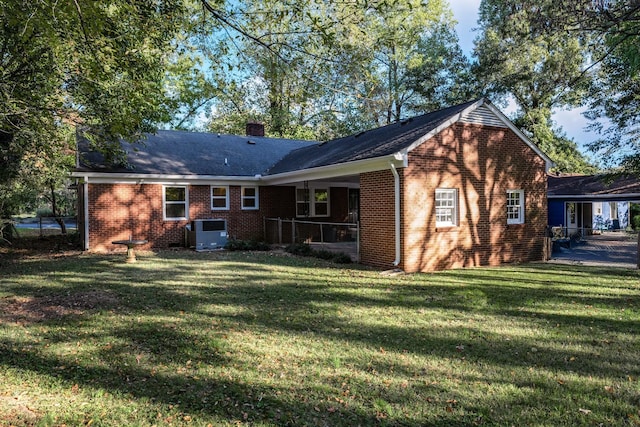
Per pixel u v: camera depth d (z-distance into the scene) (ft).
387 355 17.24
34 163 47.32
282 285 31.37
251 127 82.48
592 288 31.07
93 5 18.60
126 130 32.01
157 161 59.41
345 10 20.97
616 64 48.65
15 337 19.15
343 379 14.89
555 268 41.19
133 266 40.09
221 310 24.07
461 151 41.47
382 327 21.07
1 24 25.71
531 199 46.88
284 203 65.77
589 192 74.43
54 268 38.50
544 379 15.01
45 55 29.30
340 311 24.08
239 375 15.16
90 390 14.02
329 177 48.65
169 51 26.96
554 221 83.76
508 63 83.35
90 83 29.01
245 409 12.74
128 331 20.08
